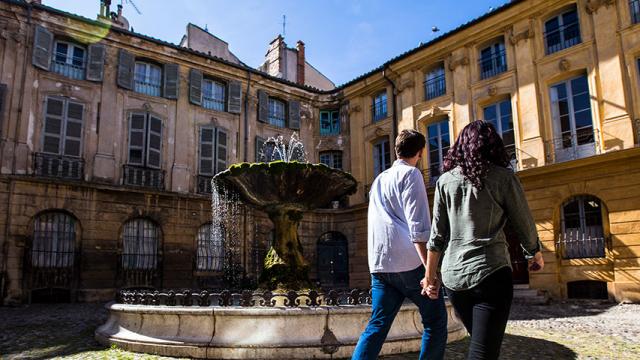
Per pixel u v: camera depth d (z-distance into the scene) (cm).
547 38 1795
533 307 1406
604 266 1472
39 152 1778
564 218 1609
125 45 2056
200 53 2219
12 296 1609
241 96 2358
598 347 657
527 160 1742
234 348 530
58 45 1922
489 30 1941
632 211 1426
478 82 1964
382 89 2389
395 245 298
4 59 1761
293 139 2352
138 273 1883
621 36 1575
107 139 1934
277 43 2956
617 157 1459
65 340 761
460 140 273
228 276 2086
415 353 569
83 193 1806
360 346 293
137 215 1916
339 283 2359
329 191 845
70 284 1738
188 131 2159
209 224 2102
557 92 1741
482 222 251
